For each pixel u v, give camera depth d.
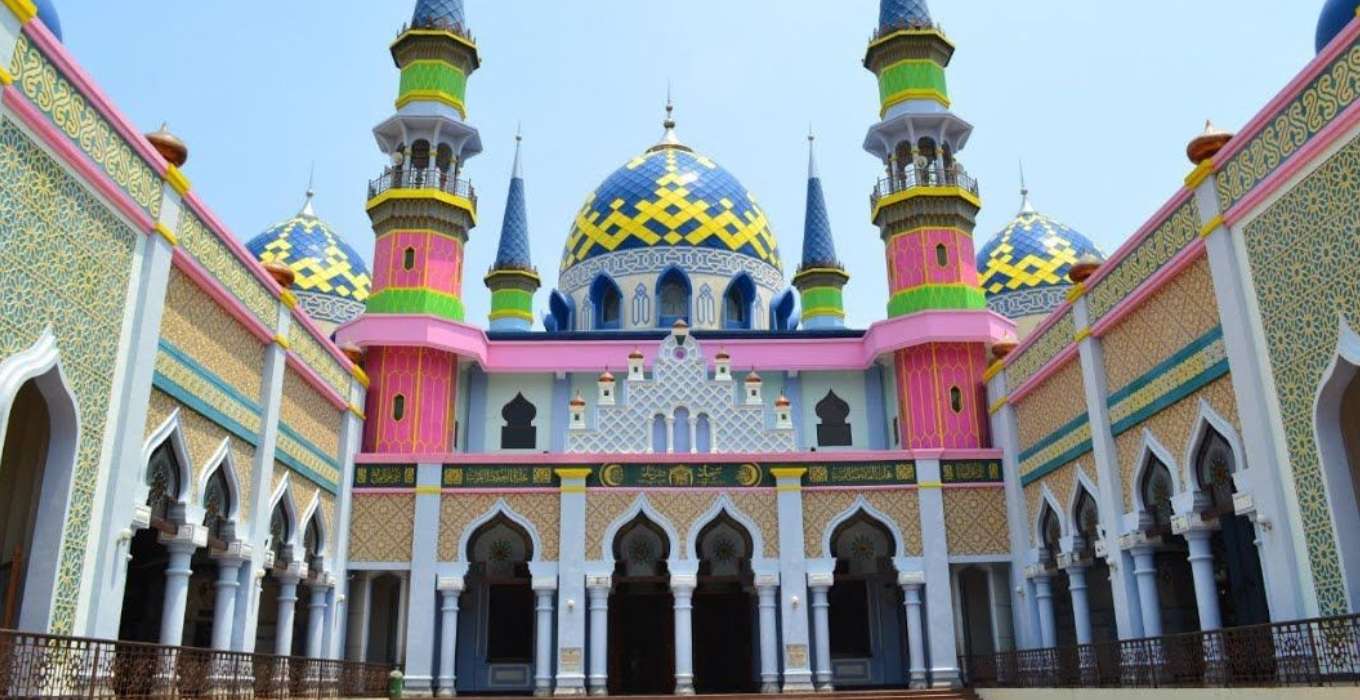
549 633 15.44
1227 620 14.95
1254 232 9.52
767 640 15.44
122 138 8.97
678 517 15.95
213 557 11.65
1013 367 15.97
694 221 23.88
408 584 16.19
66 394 8.22
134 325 9.21
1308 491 8.73
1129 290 11.92
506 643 17.52
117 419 8.93
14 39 7.40
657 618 18.25
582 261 24.38
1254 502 9.37
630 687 17.84
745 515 16.02
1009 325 18.05
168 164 9.71
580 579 15.57
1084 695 11.64
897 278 18.61
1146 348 11.70
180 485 10.44
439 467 16.19
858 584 18.17
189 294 10.53
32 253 7.80
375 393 17.38
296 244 23.30
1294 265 8.93
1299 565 8.83
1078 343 13.20
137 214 9.20
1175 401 10.98
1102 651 11.95
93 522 8.55
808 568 15.84
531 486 16.08
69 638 7.21
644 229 23.77
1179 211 10.79
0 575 8.98
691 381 17.58
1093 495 13.02
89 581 8.45
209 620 14.59
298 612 16.89
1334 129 8.27
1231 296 9.72
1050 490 14.57
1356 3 9.39
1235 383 9.67
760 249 24.50
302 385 14.05
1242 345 9.55
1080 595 13.70
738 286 23.55
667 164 25.00
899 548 16.00
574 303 24.27
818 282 24.47
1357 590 8.21
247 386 12.08
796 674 15.29
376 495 16.08
